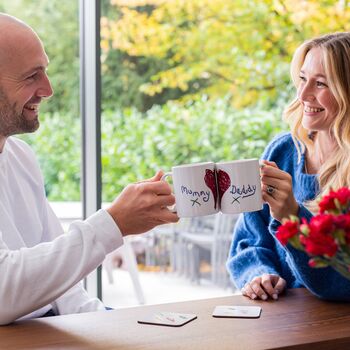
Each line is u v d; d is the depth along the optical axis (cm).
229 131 803
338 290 166
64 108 759
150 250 667
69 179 764
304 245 114
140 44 811
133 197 156
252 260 201
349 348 142
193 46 809
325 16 764
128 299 578
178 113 810
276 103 795
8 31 176
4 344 139
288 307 165
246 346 135
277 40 789
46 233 206
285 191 161
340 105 189
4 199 188
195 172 152
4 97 177
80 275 153
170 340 139
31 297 152
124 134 806
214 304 167
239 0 794
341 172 192
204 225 634
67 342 139
